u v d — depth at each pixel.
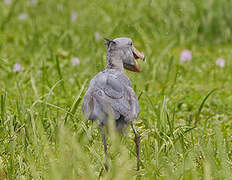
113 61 9.78
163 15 19.39
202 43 19.06
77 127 10.35
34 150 9.35
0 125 10.59
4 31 19.77
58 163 8.60
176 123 11.73
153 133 10.41
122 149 9.41
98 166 9.08
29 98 12.95
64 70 15.40
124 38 9.92
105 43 9.92
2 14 21.23
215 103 13.25
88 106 9.05
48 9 21.27
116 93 8.94
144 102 12.84
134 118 9.09
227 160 8.99
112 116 8.63
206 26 19.31
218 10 19.50
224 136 10.65
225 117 12.30
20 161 8.96
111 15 19.81
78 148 8.72
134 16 19.48
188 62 16.55
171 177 8.22
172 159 9.19
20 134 10.00
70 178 8.40
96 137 10.20
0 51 17.44
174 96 13.77
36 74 14.87
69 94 13.33
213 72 16.09
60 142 8.84
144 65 14.94
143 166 9.34
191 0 19.77
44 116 10.58
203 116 12.45
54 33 18.31
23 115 10.50
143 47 16.80
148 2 19.91
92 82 9.30
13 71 14.98
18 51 17.55
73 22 19.73
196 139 10.70
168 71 14.77
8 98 12.69
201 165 9.03
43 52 17.27
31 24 20.27
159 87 14.76
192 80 15.40
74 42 18.02
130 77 11.14
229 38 19.38
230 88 14.84
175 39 19.02
